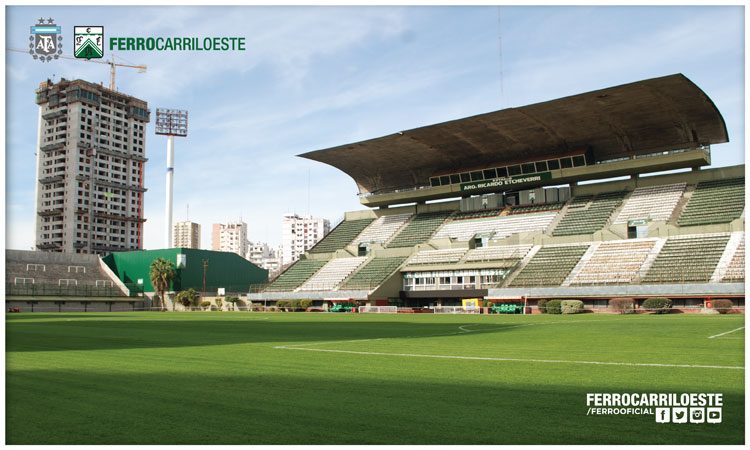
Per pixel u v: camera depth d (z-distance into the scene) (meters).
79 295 99.31
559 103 66.31
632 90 62.09
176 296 102.19
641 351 18.02
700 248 62.56
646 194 75.94
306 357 17.39
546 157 80.25
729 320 38.09
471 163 88.75
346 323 41.38
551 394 10.77
